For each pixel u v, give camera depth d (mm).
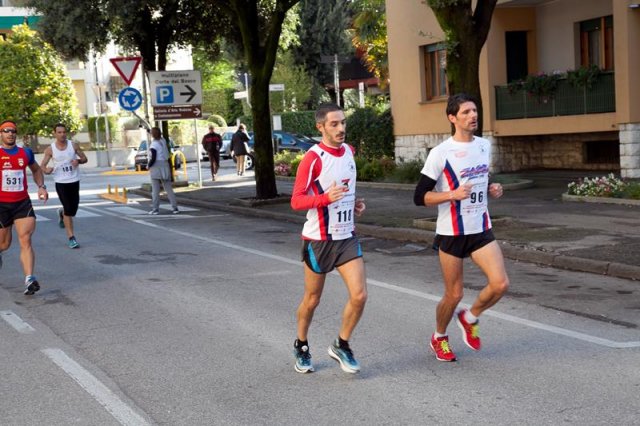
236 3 18625
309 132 49531
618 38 18844
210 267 11328
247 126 51844
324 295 9125
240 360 6703
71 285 10328
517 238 11656
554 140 23078
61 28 22594
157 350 7105
